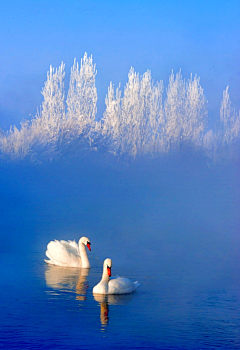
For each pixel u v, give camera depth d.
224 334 8.95
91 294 11.40
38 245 17.91
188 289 11.97
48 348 8.23
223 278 13.12
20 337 8.70
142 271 13.92
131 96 75.94
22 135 63.25
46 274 13.34
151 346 8.32
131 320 9.66
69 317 9.78
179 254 16.48
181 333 8.95
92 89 71.19
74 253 14.88
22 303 10.62
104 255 16.27
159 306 10.57
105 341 8.55
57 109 67.69
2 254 16.17
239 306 10.60
